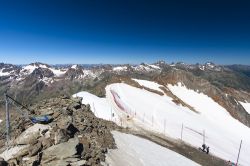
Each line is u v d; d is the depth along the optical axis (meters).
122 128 57.53
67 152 29.27
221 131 117.62
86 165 29.19
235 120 144.12
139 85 147.25
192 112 135.12
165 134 81.38
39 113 40.62
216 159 60.56
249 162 88.44
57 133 31.88
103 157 33.56
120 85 138.25
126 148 41.38
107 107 95.62
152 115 102.44
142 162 37.84
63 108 45.62
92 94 111.38
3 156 29.45
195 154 59.22
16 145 31.34
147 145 48.31
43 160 28.06
